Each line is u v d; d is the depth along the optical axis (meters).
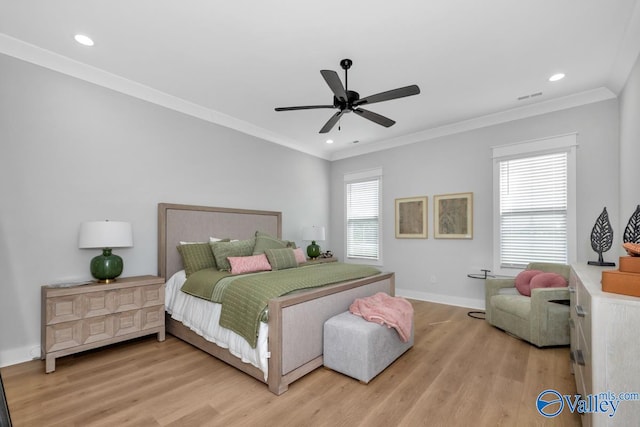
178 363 2.48
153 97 3.33
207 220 3.78
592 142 3.30
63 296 2.38
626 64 2.59
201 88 3.26
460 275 4.29
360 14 2.09
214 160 3.96
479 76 2.96
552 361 2.49
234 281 2.53
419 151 4.73
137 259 3.21
